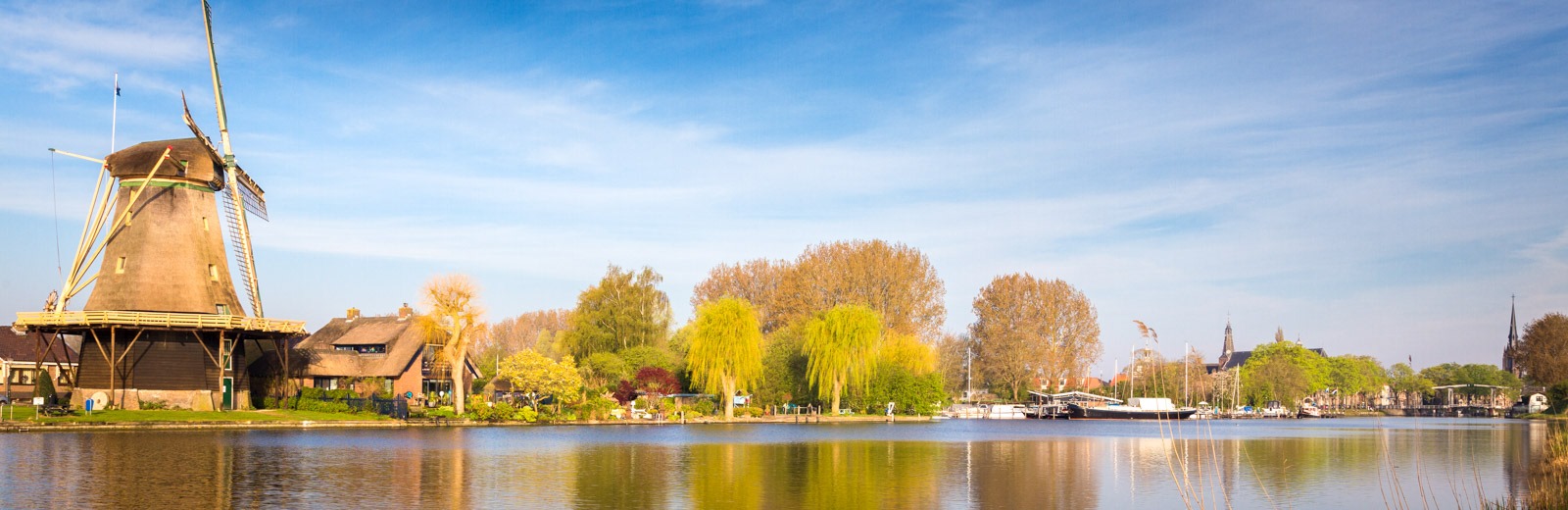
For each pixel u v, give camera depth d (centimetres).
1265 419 16225
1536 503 3550
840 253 13300
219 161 7800
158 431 6038
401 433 6519
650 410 9019
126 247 7275
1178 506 3600
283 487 3497
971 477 4397
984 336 14950
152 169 7294
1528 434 9144
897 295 13150
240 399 7600
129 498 3170
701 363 9544
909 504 3525
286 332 7556
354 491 3456
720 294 14012
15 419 6009
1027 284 14750
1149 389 14388
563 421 8319
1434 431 10238
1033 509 3481
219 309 7506
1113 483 4262
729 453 5347
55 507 2975
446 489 3572
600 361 10094
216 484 3547
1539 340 14800
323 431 6494
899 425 9894
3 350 9175
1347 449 6650
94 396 6762
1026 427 10125
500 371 8875
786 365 11144
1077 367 14662
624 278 11081
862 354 10612
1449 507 3694
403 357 9106
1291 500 3853
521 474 4094
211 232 7612
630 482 3934
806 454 5409
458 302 8094
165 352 7156
